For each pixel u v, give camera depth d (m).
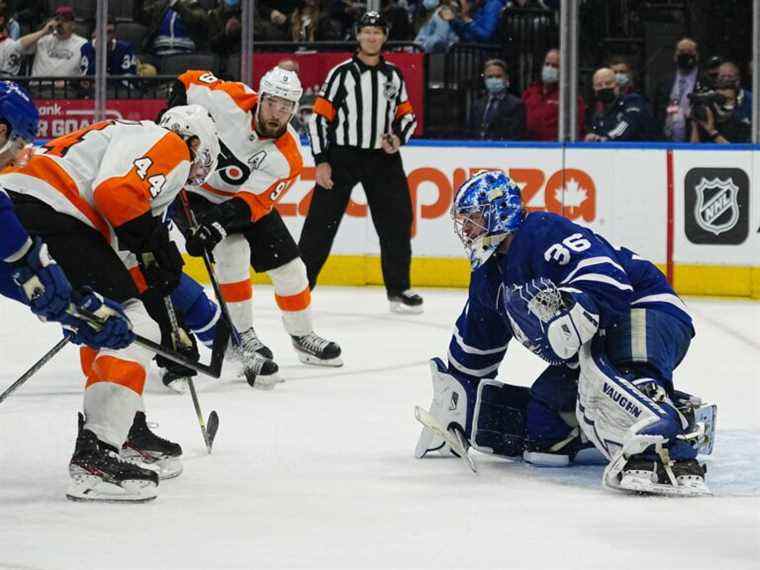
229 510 10.98
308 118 30.17
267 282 30.31
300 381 18.28
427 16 30.98
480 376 13.05
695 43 29.42
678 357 12.50
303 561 9.36
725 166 28.28
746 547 9.82
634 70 29.92
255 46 30.89
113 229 11.64
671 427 11.55
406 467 12.88
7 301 26.53
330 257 29.83
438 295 28.41
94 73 31.33
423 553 9.61
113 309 10.73
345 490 11.83
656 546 9.84
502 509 11.09
